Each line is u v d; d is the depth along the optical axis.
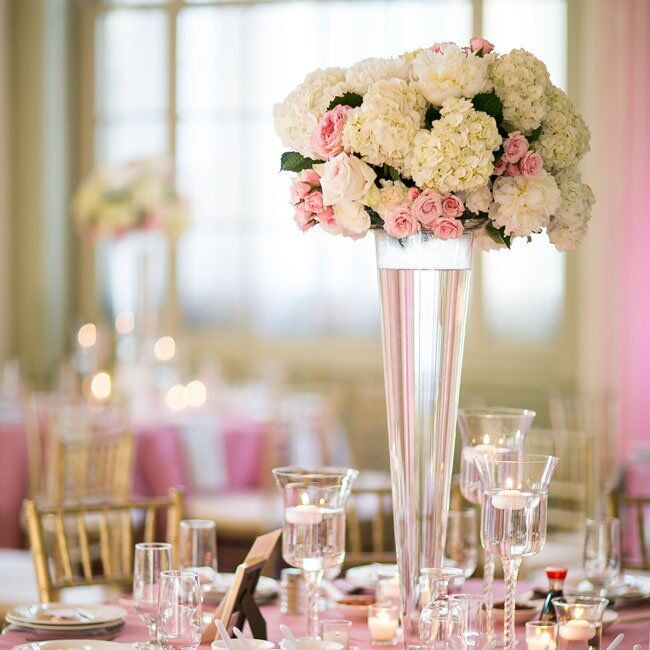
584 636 1.91
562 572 2.21
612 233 6.96
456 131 1.99
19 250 8.32
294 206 2.19
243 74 8.01
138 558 2.15
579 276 7.23
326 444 6.14
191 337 8.17
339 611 2.45
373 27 7.66
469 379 7.52
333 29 7.76
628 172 6.92
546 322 7.35
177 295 8.19
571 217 2.15
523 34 7.28
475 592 2.66
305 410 6.08
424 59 2.02
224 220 8.10
